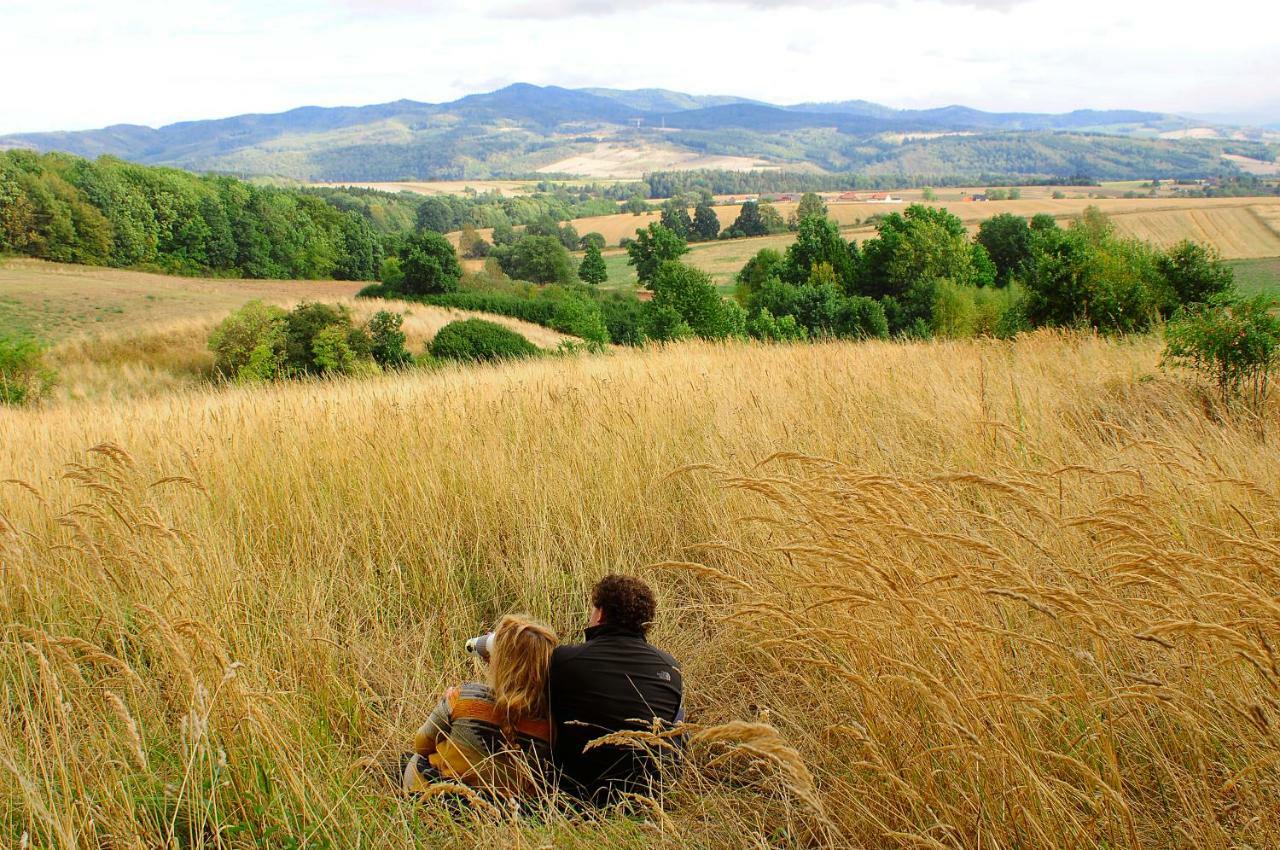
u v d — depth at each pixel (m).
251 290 71.62
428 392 8.45
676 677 3.11
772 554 3.85
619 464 5.58
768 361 9.90
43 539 4.67
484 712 3.05
